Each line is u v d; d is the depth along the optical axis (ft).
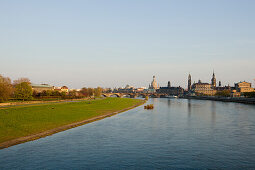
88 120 257.34
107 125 232.12
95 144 153.58
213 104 644.69
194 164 118.52
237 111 402.52
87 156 128.47
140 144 155.43
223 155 133.49
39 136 170.71
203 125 238.07
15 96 505.25
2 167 110.73
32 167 111.34
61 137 172.04
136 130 205.87
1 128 186.19
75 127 217.15
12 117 238.89
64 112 312.50
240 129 215.10
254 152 139.64
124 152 136.77
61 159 123.03
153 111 405.39
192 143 159.84
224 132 199.93
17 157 124.88
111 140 165.89
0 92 411.75
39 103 459.73
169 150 142.20
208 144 157.48
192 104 652.48
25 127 194.80
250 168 113.80
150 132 197.16
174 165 116.88
